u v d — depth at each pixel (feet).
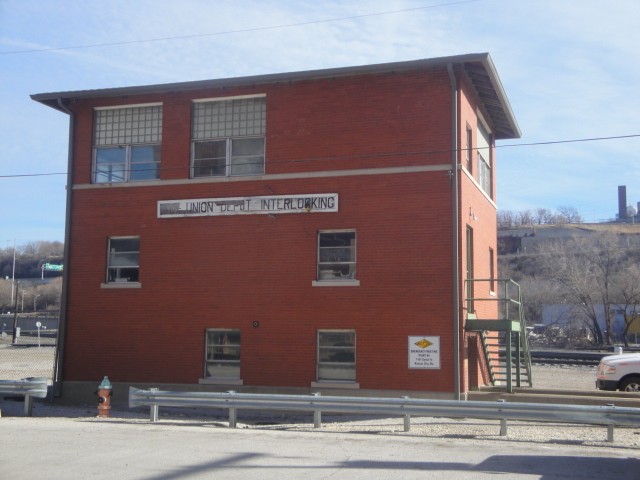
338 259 65.98
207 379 67.87
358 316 64.08
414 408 47.75
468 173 67.00
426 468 34.45
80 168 74.08
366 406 48.98
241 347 67.31
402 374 62.23
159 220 70.95
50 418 56.08
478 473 33.32
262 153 69.21
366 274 64.18
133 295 71.15
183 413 64.44
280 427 52.90
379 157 64.80
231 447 40.37
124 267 72.59
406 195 63.72
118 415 60.85
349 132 65.98
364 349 63.52
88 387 71.41
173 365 69.15
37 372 106.11
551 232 298.56
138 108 73.77
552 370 102.94
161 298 70.23
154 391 53.06
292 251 66.64
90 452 38.17
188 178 70.59
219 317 68.23
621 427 53.36
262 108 69.77
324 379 65.21
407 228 63.41
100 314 71.92
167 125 71.77
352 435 46.37
